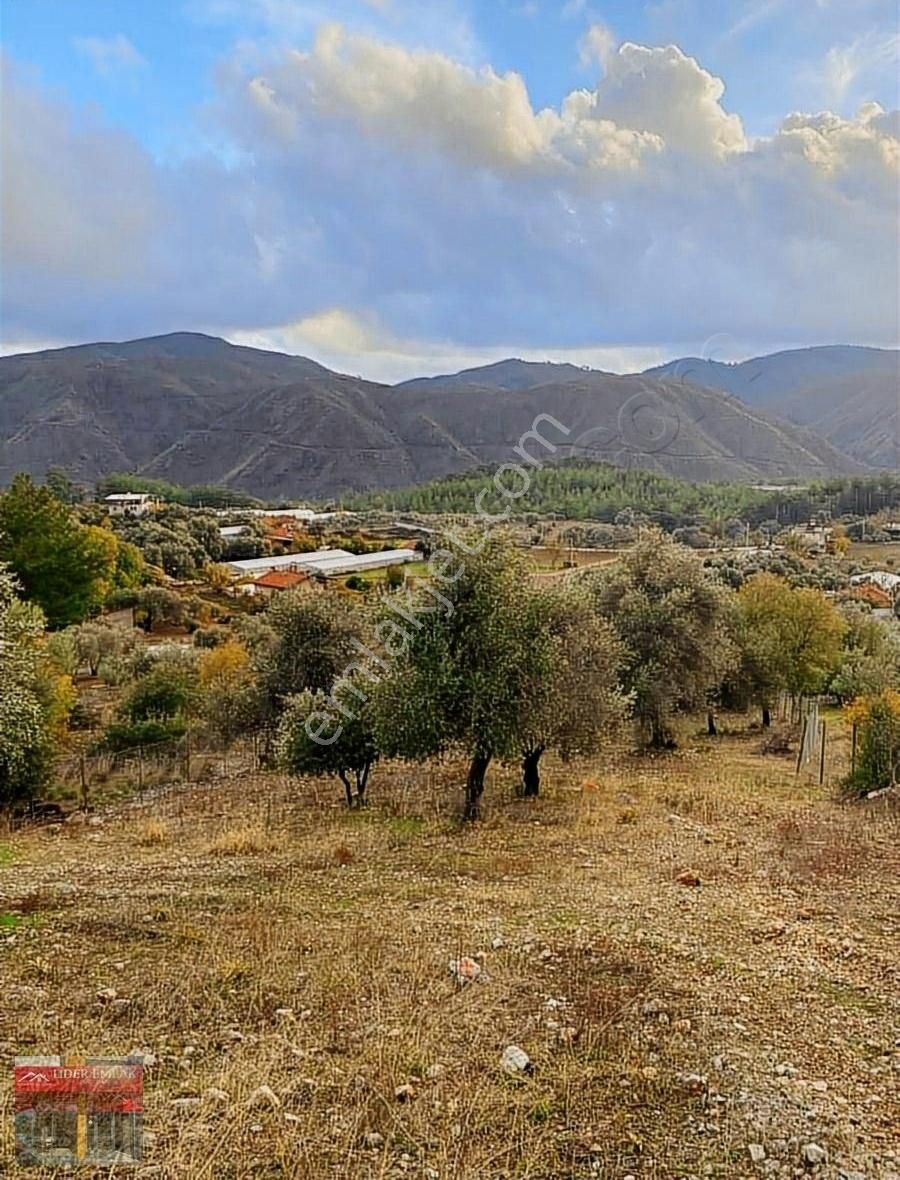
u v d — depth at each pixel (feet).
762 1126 16.24
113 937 27.22
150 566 213.05
